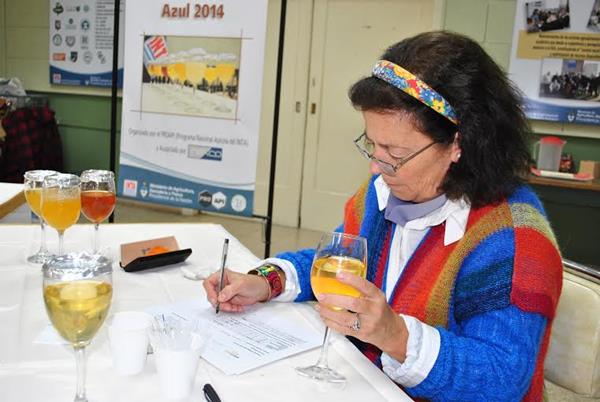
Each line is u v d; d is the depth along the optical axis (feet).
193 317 3.34
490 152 3.03
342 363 2.94
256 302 3.67
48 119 15.53
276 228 14.93
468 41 3.03
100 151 16.88
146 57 9.12
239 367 2.76
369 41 13.79
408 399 2.61
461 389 2.69
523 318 2.80
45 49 16.63
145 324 2.71
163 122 9.20
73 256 2.49
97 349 2.83
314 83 14.42
